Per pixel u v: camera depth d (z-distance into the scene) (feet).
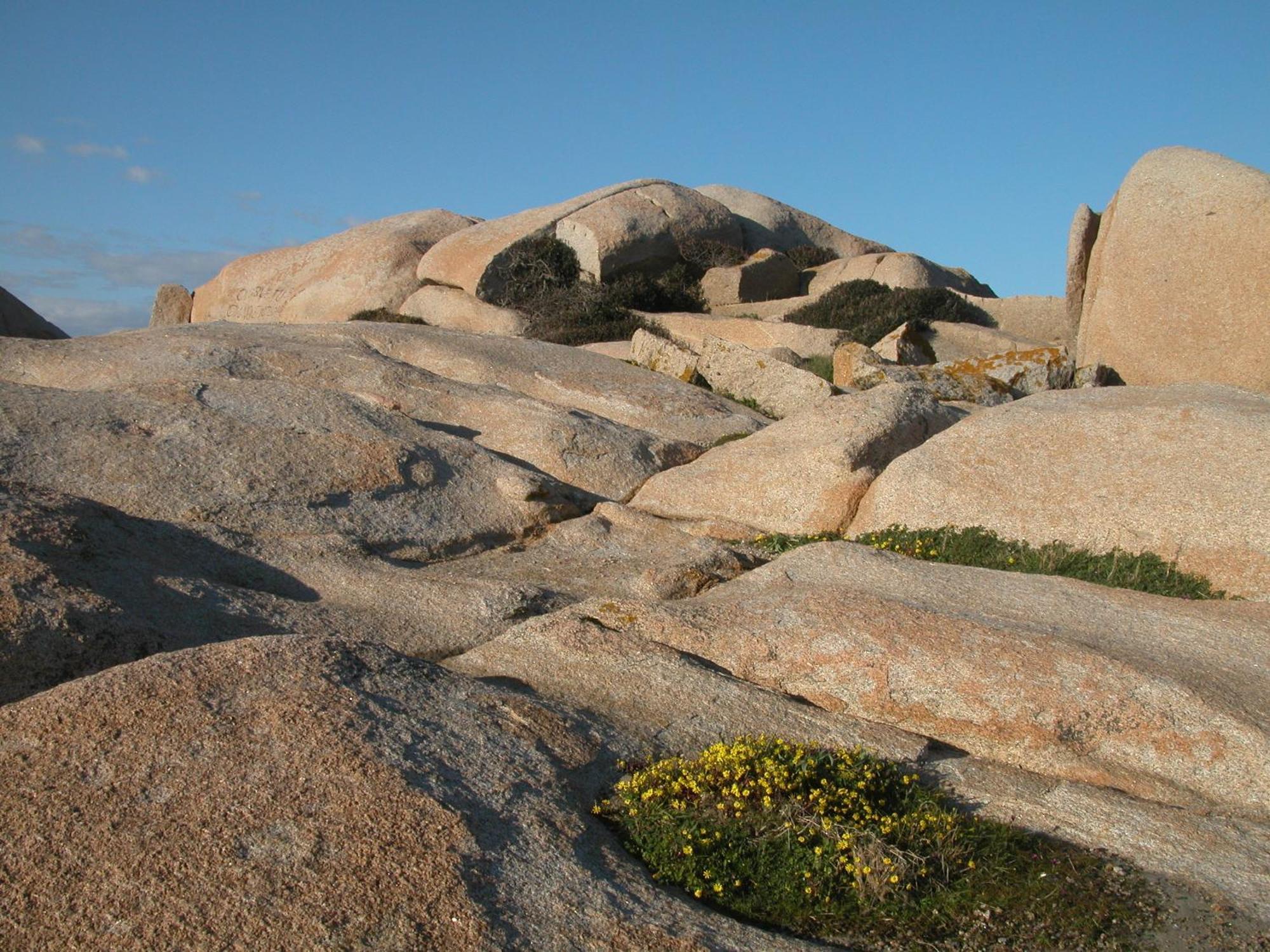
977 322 94.32
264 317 119.85
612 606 25.44
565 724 20.02
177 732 16.70
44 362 46.32
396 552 33.55
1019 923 16.58
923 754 21.07
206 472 33.47
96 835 14.42
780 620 24.27
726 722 21.43
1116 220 56.54
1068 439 37.09
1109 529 33.12
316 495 34.17
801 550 30.42
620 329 87.92
